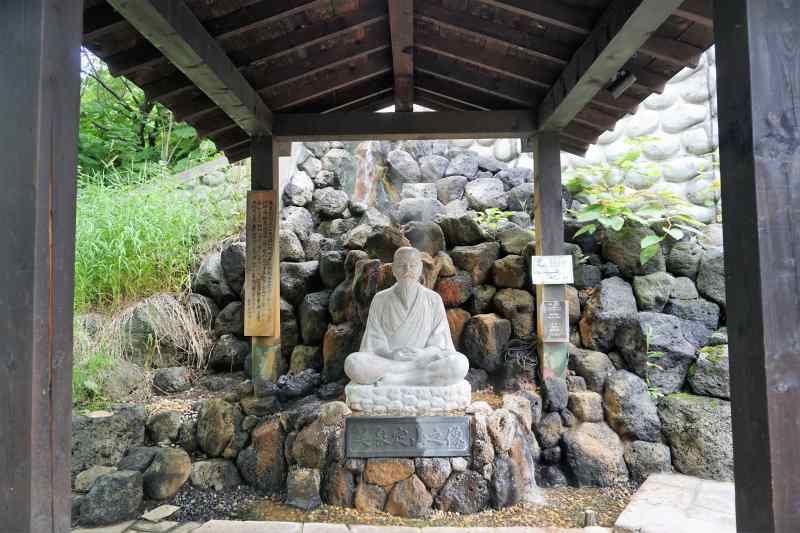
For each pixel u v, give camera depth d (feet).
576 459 13.99
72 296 6.15
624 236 17.40
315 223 21.48
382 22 13.17
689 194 19.89
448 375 13.04
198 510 12.38
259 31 12.14
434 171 22.45
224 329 18.28
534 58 13.44
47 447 5.71
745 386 6.01
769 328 5.78
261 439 13.46
